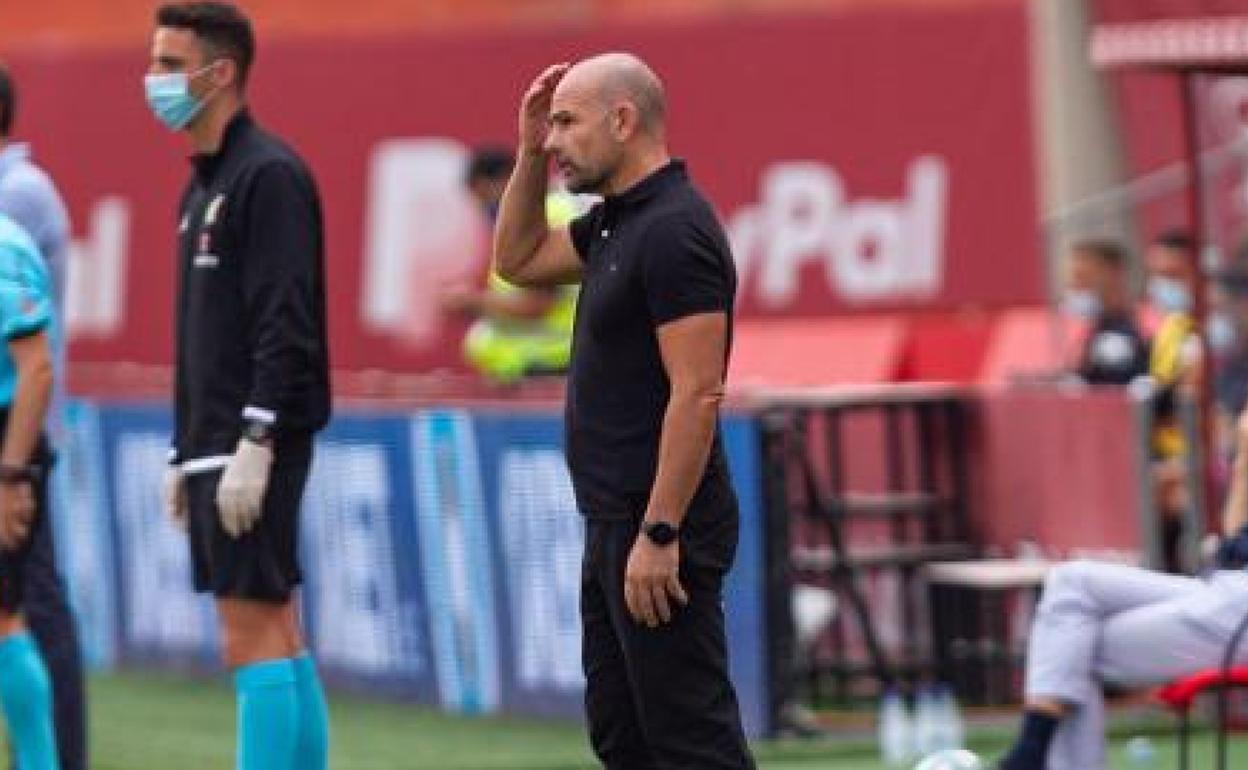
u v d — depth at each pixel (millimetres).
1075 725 30344
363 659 43750
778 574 39062
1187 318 42688
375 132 61188
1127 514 40125
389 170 61000
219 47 28172
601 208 24516
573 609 40125
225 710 42312
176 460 28734
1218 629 29844
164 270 63094
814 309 57688
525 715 41000
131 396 53156
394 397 46500
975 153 56469
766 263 58156
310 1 78562
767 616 38969
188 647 46281
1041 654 30422
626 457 23938
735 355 52812
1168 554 40875
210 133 28406
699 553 23906
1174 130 52281
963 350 50781
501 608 41250
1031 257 55938
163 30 28172
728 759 24094
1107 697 40500
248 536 27938
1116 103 53281
